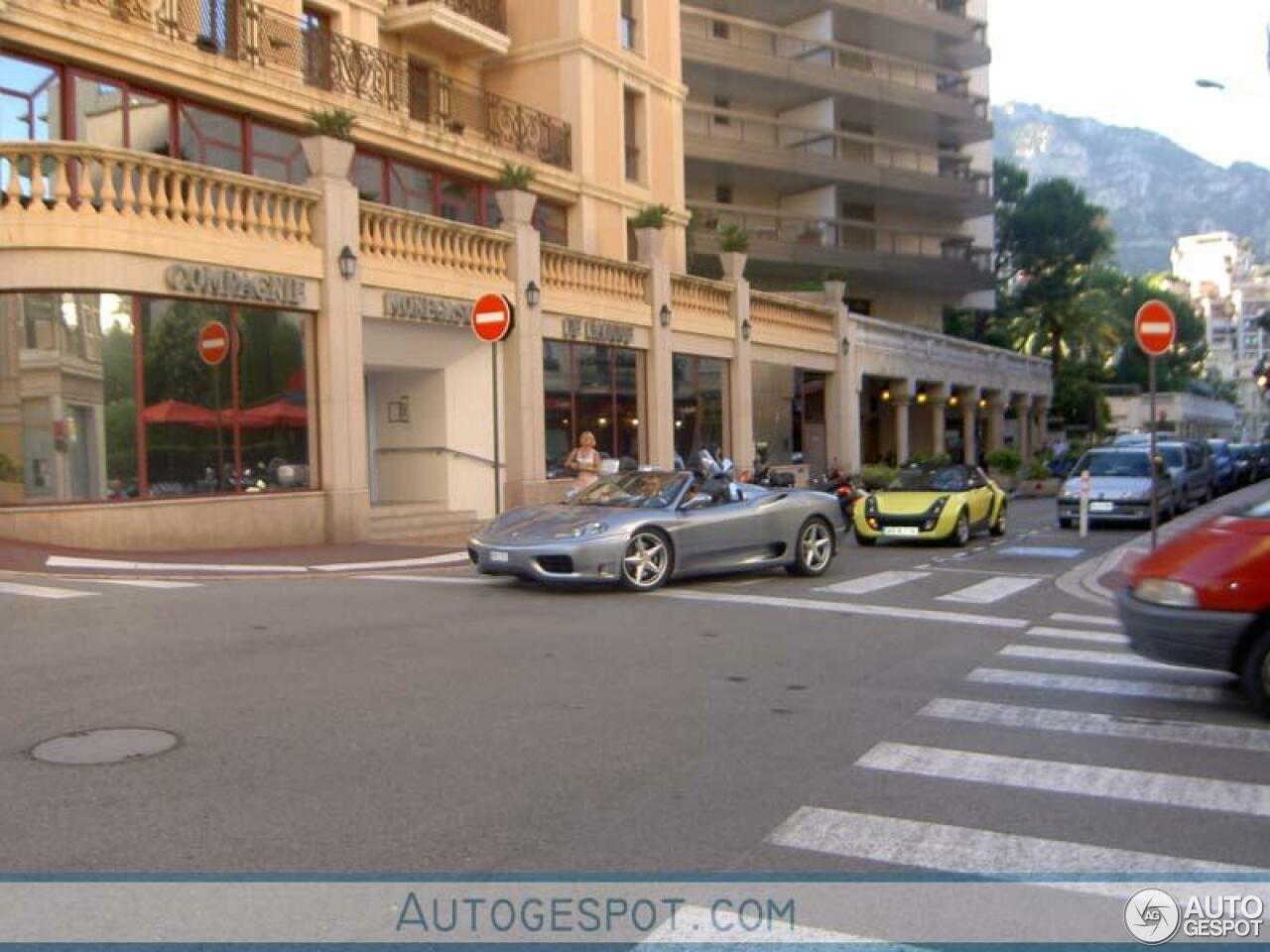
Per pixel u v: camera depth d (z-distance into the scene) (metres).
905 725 6.75
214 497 16.11
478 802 5.23
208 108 18.59
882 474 31.67
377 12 22.67
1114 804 5.33
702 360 27.59
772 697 7.40
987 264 53.25
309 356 17.55
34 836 4.74
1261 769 5.91
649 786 5.50
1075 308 60.59
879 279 47.09
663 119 29.05
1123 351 82.81
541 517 12.59
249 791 5.32
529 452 21.30
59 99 16.38
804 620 10.59
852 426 34.31
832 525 14.49
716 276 41.72
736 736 6.43
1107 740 6.45
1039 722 6.84
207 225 15.77
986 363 45.62
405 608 10.84
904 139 49.56
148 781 5.45
